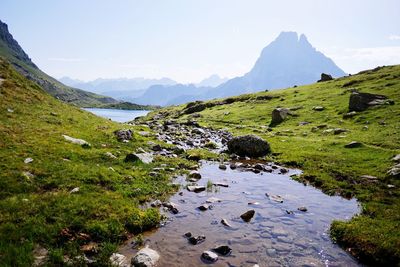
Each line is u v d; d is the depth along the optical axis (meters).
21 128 24.09
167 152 29.81
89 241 11.90
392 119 45.12
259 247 12.48
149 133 40.25
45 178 16.14
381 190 19.44
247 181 22.44
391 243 12.32
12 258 9.91
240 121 68.56
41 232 11.53
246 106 88.88
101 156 22.48
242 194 19.33
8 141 20.41
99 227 12.52
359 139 35.72
